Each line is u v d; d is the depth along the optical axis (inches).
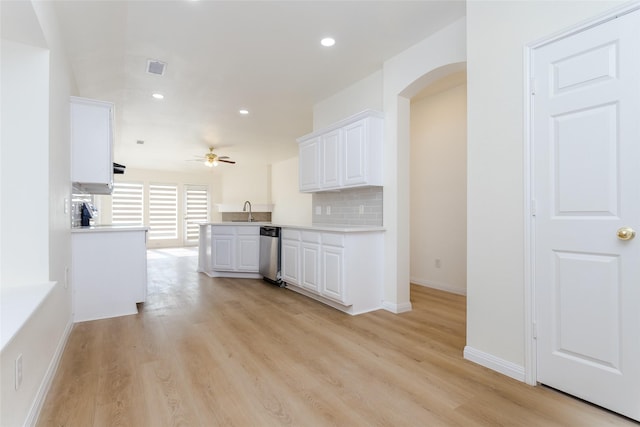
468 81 90.5
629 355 63.4
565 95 71.5
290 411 66.9
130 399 70.6
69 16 99.0
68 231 114.7
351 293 131.6
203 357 91.7
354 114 152.9
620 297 64.5
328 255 139.3
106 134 129.4
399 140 136.2
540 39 75.1
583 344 69.4
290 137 262.1
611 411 65.7
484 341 86.9
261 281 196.9
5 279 79.1
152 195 395.2
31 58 82.5
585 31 68.4
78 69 136.9
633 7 62.2
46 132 83.0
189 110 198.1
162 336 107.6
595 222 67.6
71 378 79.4
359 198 156.0
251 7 102.5
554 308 73.7
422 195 189.0
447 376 81.3
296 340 104.7
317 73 150.0
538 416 65.1
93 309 125.2
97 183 130.5
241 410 67.2
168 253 341.1
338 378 80.4
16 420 54.7
